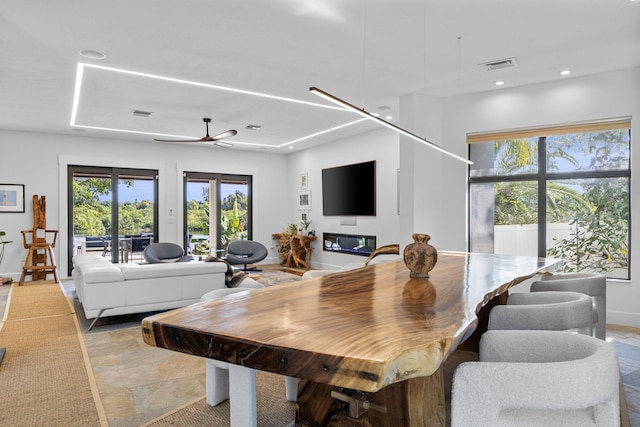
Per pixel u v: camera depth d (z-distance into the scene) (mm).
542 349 1425
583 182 4586
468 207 5207
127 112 5660
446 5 2896
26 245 6559
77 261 4922
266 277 7148
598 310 2750
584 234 4578
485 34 3365
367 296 1827
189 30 3227
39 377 2799
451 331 1250
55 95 4852
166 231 8078
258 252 7988
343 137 7562
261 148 8742
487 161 5129
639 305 4145
